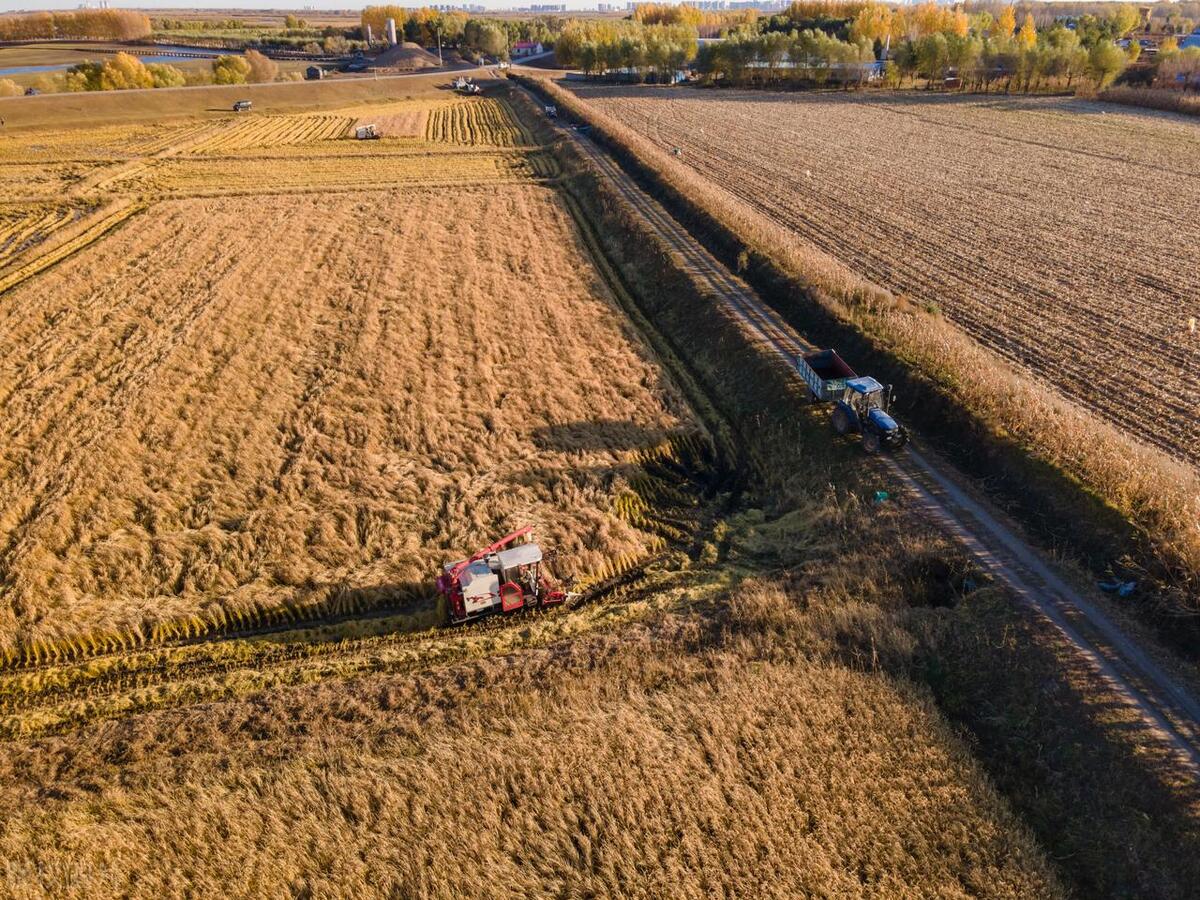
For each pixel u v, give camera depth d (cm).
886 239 4578
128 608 2031
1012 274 3956
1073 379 2889
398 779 1508
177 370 3244
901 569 2033
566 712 1652
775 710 1628
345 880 1320
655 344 3694
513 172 6775
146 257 4575
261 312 3822
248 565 2192
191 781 1530
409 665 1881
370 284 4172
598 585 2212
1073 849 1347
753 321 3553
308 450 2689
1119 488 2116
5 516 2353
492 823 1408
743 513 2517
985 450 2466
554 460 2667
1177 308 3500
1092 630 1767
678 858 1331
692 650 1862
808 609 1942
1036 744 1528
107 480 2539
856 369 3095
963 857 1336
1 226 5159
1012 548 2072
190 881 1336
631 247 4762
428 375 3212
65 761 1614
